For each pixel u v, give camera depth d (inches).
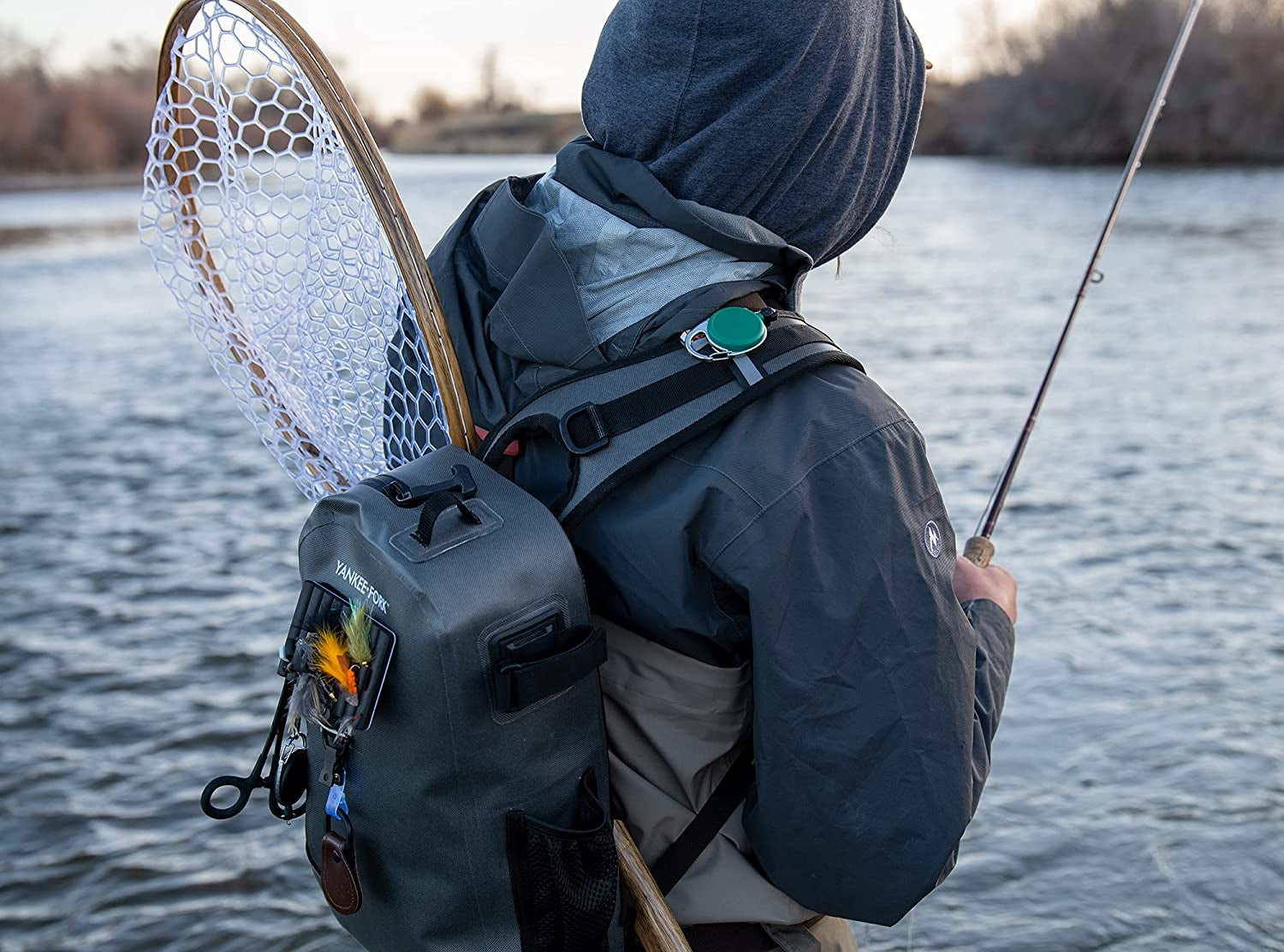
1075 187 1189.7
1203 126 1524.4
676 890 43.2
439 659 36.0
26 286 583.8
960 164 1678.2
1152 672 154.9
